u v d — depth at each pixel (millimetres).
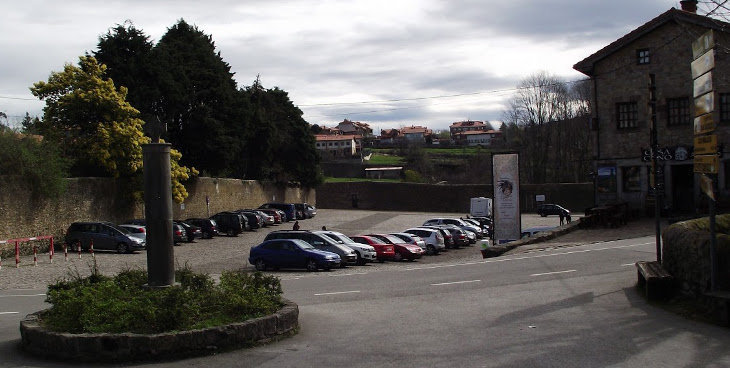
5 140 36750
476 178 109500
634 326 12516
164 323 11023
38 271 29656
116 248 38625
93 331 10852
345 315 14938
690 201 39531
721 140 36844
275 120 78562
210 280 14047
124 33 52312
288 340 12055
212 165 58219
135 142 45344
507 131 113250
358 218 72625
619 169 40781
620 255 24797
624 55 40688
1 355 11125
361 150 148250
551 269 22266
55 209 39562
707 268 13109
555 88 90312
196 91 57188
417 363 10141
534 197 79562
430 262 37219
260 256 31500
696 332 11875
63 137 44469
